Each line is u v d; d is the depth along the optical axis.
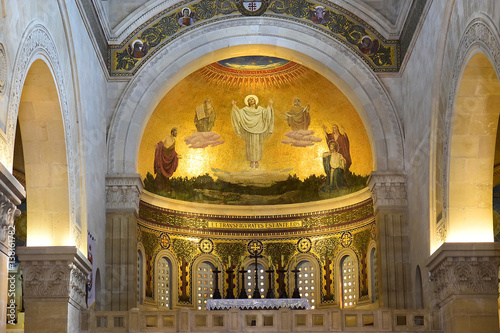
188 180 31.03
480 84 19.77
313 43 27.67
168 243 30.11
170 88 28.19
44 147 20.69
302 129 31.16
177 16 27.81
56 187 20.88
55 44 19.88
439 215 22.05
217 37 27.73
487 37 17.34
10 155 15.55
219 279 30.86
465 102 20.28
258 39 27.80
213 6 27.95
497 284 20.83
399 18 26.92
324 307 30.12
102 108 26.33
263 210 31.52
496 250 20.58
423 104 23.75
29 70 19.11
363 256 29.14
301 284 30.83
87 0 24.06
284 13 27.94
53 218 20.86
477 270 20.80
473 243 20.59
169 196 30.33
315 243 30.86
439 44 21.47
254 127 31.45
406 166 26.45
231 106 31.25
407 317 22.30
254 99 31.33
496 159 28.61
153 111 29.36
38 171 20.86
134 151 26.94
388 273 25.80
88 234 23.09
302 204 31.22
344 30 27.80
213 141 31.27
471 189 21.05
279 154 31.61
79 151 22.30
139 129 27.14
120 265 25.88
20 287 27.56
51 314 20.45
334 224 30.52
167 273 30.08
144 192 29.09
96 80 25.42
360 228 29.50
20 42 16.44
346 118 29.86
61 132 20.58
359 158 29.59
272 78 30.66
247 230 31.44
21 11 16.52
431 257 21.62
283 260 31.11
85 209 22.55
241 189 31.66
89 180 23.61
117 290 25.67
